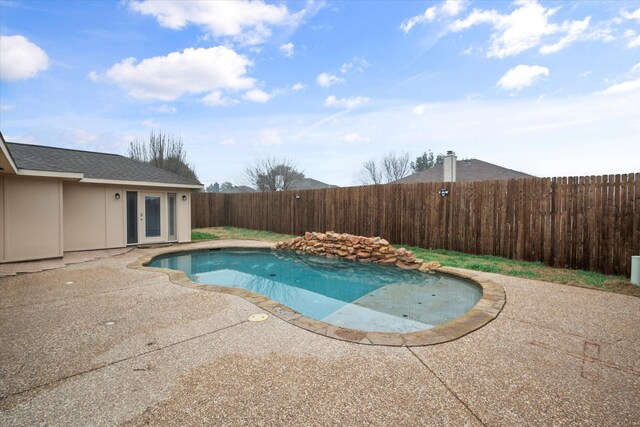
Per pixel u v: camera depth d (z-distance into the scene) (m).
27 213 7.99
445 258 8.36
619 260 6.39
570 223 7.09
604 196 6.60
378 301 5.71
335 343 3.44
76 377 2.76
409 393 2.55
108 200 10.41
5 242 7.71
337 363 3.01
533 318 4.16
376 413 2.32
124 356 3.13
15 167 6.83
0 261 7.66
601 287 5.57
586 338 3.56
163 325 3.93
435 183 9.62
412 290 6.38
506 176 15.37
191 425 2.19
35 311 4.43
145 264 8.20
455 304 5.50
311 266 8.91
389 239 10.79
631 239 6.24
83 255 9.10
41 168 7.83
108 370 2.88
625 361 3.04
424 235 9.89
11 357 3.11
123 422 2.21
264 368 2.91
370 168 34.66
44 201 8.22
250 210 16.83
